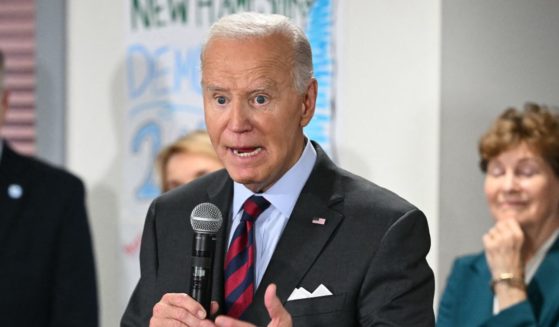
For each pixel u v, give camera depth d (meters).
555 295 5.55
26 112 7.45
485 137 5.93
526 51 6.49
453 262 6.44
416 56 6.39
